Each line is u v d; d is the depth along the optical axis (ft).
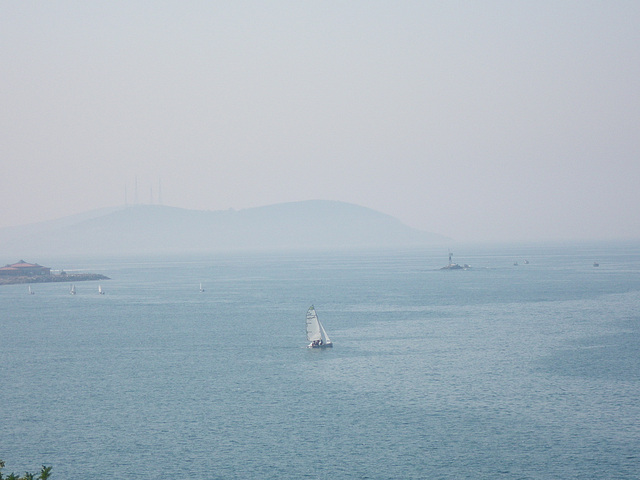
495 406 394.52
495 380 455.63
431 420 371.35
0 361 562.25
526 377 462.60
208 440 346.74
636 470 300.40
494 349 571.69
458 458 316.40
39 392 447.42
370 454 323.16
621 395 412.98
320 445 336.29
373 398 417.69
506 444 332.80
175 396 431.84
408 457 318.65
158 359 561.43
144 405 411.95
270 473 304.09
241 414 389.60
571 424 359.87
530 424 361.10
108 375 498.69
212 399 422.82
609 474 296.71
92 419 385.09
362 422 370.32
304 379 472.44
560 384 441.68
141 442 345.51
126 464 317.42
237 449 333.62
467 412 384.06
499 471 301.43
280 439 346.13
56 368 528.63
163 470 309.83
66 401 423.64
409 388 439.63
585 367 490.90
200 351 596.70
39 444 345.31
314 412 390.63
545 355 540.11
